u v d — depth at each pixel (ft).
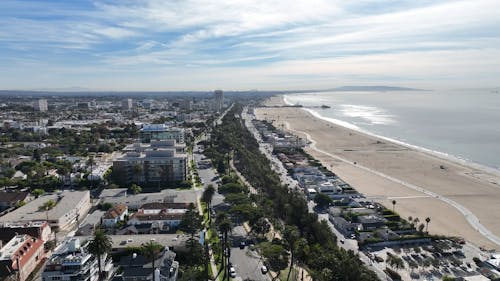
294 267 545.85
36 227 582.76
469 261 580.71
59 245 556.92
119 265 520.01
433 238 654.94
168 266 501.97
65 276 458.50
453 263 570.87
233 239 633.20
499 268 548.31
